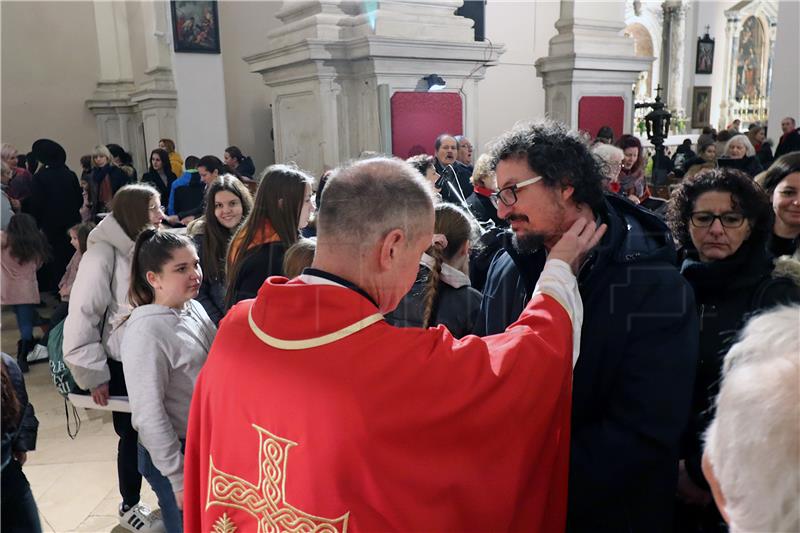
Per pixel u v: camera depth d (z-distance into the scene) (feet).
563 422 3.27
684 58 34.78
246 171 13.94
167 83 23.27
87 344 6.41
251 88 26.71
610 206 3.73
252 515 3.04
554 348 3.11
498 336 3.18
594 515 3.62
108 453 9.54
